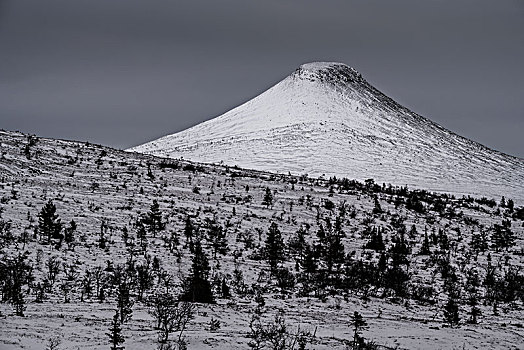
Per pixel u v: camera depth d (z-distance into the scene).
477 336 105.38
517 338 106.38
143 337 80.94
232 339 84.44
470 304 138.12
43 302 99.69
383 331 102.56
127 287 109.19
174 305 98.94
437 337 101.69
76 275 123.69
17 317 85.88
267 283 138.38
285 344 85.25
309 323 103.06
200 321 95.88
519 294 147.38
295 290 134.50
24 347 70.06
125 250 151.88
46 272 122.56
